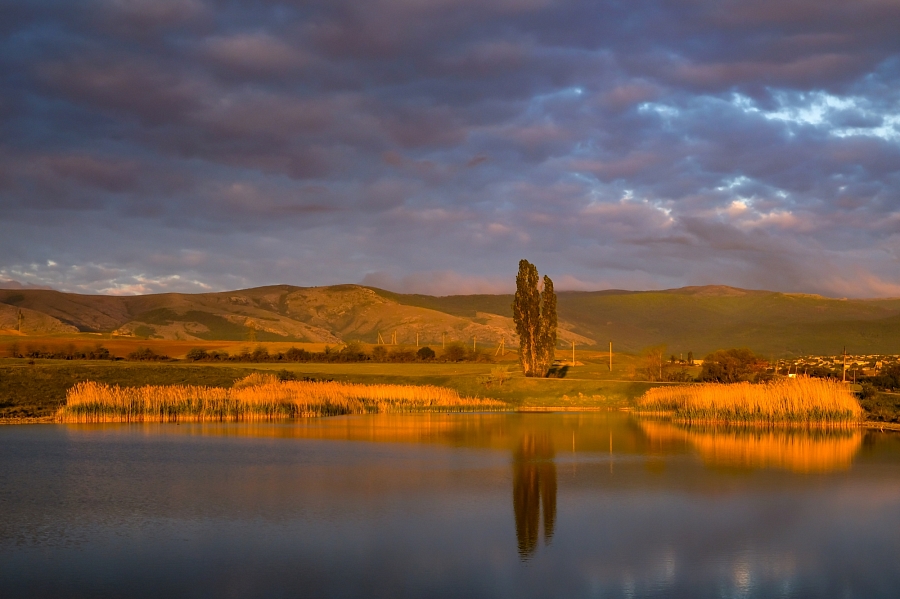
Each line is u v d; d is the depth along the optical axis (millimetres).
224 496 40375
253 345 185250
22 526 34281
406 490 42312
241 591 26703
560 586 27375
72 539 32469
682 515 37062
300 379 112000
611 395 105125
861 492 42281
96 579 27734
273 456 53812
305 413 85250
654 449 58438
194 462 50938
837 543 32656
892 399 91812
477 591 26891
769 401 78000
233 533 33469
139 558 30078
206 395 82688
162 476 45781
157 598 26000
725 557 30656
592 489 42875
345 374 123188
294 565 29391
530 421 80688
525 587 27281
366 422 78812
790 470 49188
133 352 150250
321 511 37406
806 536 33656
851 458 54125
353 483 44125
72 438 62531
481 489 42719
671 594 26734
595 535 33531
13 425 72000
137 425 73312
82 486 42562
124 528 34188
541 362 118438
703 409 80000
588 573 28719
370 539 32750
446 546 31859
